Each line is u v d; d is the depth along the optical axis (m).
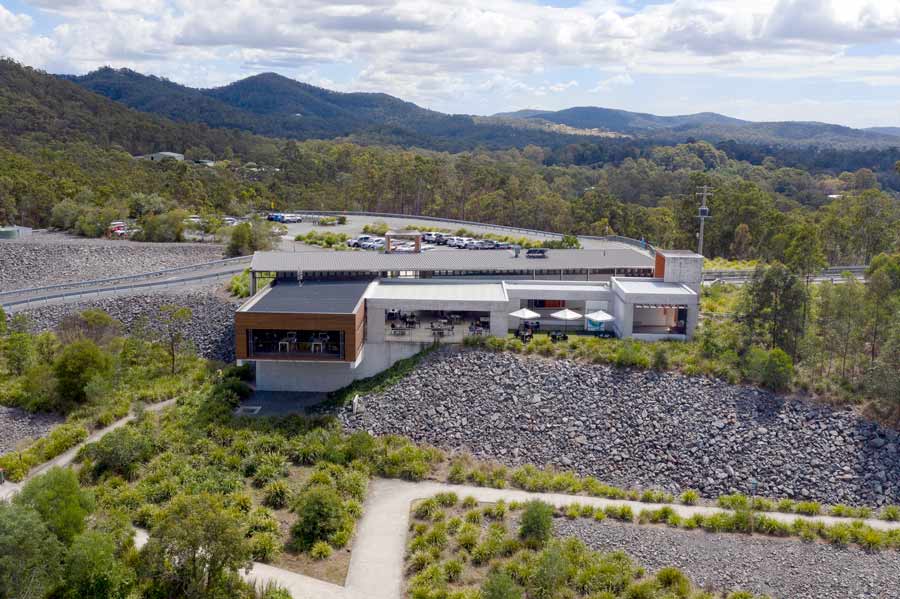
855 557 36.97
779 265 57.59
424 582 33.50
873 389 49.50
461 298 60.66
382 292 62.69
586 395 52.03
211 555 30.59
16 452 46.66
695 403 50.78
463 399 52.81
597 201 147.62
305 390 58.47
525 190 165.88
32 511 30.92
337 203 174.75
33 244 95.50
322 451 46.88
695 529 39.66
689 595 32.91
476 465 46.84
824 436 47.81
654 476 45.81
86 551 31.36
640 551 36.91
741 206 127.06
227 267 89.25
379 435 50.75
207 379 59.47
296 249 101.50
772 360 51.94
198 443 47.59
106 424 51.56
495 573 32.50
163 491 41.28
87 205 121.81
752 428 48.62
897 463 45.56
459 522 39.09
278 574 34.31
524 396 52.47
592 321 62.28
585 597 32.62
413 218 137.00
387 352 58.44
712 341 56.62
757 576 34.91
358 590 33.22
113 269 92.25
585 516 40.72
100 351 57.34
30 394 54.44
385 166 192.62
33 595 28.86
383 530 38.88
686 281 63.78
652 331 60.94
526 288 64.38
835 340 55.94
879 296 60.19
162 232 111.06
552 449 48.25
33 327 68.25
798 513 42.06
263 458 45.59
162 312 71.25
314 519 37.78
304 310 55.84
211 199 162.88
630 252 76.25
